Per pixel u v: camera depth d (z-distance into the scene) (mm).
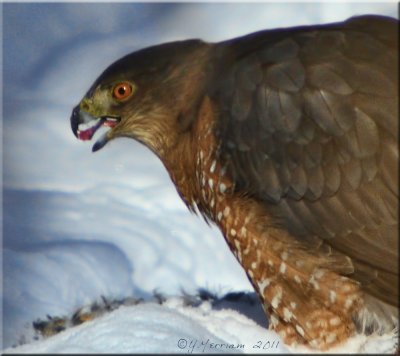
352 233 10695
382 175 10555
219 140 11258
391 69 10711
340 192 10703
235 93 11227
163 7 19938
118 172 16547
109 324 9734
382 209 10562
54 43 19359
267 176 10992
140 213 15570
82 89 18516
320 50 10984
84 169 16641
